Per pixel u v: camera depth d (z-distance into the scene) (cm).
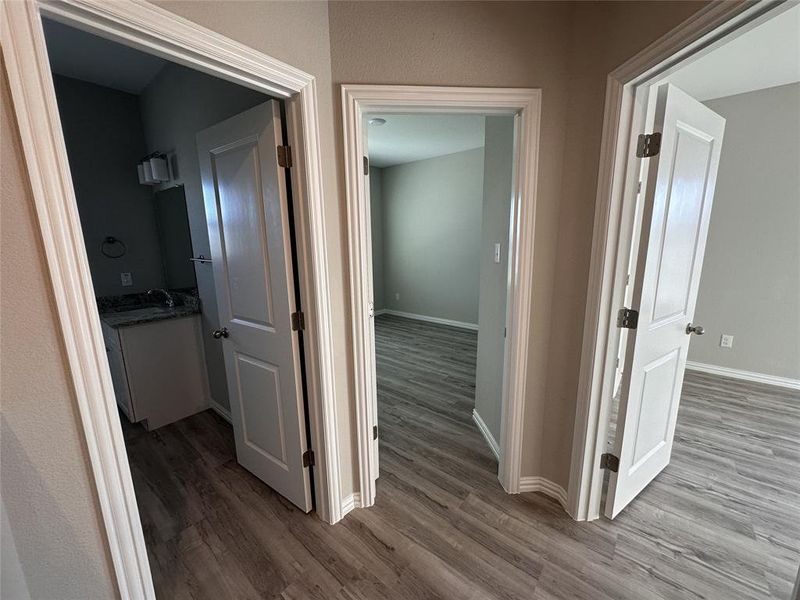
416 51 143
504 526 171
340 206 154
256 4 116
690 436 244
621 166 139
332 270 155
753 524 170
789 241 306
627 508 181
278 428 181
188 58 103
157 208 316
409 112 155
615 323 153
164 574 149
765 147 306
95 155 287
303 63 132
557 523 172
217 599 138
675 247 164
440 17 142
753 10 91
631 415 164
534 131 153
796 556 153
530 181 157
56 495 85
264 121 144
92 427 88
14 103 71
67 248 80
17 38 70
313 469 176
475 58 146
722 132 178
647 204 143
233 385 203
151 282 324
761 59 251
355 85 142
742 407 284
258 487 201
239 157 161
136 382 253
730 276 334
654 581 143
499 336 215
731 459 220
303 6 129
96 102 284
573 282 163
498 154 209
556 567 149
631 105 134
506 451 191
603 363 156
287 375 167
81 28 84
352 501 184
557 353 174
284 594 140
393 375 372
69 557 89
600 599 136
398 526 172
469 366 399
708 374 351
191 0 100
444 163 553
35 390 80
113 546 95
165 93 259
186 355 277
